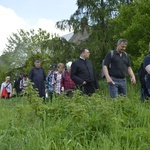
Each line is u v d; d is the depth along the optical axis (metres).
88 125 4.30
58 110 4.88
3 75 28.94
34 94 4.96
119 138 3.98
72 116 4.45
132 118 4.89
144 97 6.22
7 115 5.42
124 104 5.32
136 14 15.54
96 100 5.09
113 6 19.92
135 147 3.73
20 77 13.26
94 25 20.00
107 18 19.61
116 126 4.26
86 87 7.88
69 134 4.09
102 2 20.23
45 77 10.52
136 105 5.46
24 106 4.88
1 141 3.78
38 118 4.69
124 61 7.48
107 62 7.35
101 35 19.44
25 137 3.88
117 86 7.37
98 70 19.16
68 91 7.13
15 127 4.35
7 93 13.66
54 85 9.91
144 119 4.76
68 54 20.03
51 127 4.25
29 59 28.28
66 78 9.80
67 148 3.60
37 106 4.83
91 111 4.74
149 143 3.89
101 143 3.77
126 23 16.42
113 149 3.57
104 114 4.38
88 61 8.00
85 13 20.42
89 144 3.87
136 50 15.80
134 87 9.34
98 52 19.23
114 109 5.04
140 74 6.34
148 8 15.52
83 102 5.23
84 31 20.33
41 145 3.63
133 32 15.47
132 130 4.19
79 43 20.23
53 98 5.64
